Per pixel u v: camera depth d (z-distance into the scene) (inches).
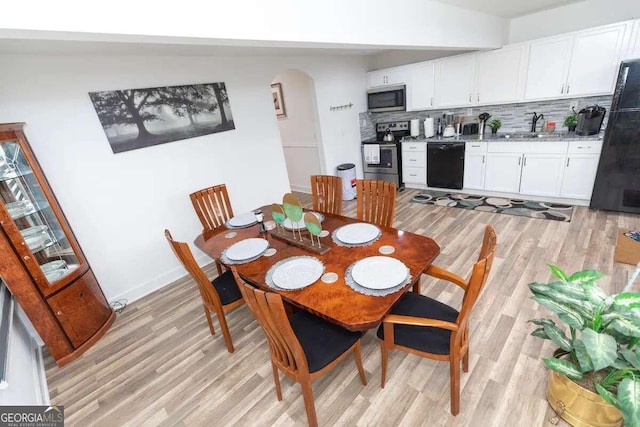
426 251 68.2
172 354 87.4
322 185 105.0
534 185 150.9
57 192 96.3
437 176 181.9
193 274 75.1
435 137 183.2
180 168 123.3
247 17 56.9
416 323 52.9
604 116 131.2
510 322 82.4
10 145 78.5
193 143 125.6
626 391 42.9
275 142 156.6
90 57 96.3
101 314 99.6
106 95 100.7
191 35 51.0
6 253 75.7
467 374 69.7
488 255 47.9
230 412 68.6
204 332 94.8
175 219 125.2
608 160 125.1
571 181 140.1
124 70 103.7
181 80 118.3
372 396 67.7
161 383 78.2
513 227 132.2
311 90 177.8
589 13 131.0
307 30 66.0
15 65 84.7
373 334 84.9
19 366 73.5
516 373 68.6
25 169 81.8
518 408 61.4
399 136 203.9
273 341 56.3
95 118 100.0
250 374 77.8
